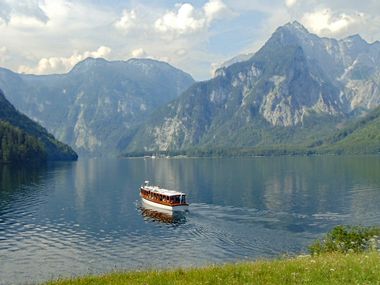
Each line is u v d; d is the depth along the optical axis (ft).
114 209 459.32
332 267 96.12
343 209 437.58
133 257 278.67
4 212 426.92
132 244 311.88
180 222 389.19
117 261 269.44
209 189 627.87
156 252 290.76
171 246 306.35
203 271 99.91
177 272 101.30
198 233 345.31
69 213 431.02
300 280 88.12
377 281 84.38
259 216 411.54
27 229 355.15
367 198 503.20
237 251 291.58
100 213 434.30
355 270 93.15
